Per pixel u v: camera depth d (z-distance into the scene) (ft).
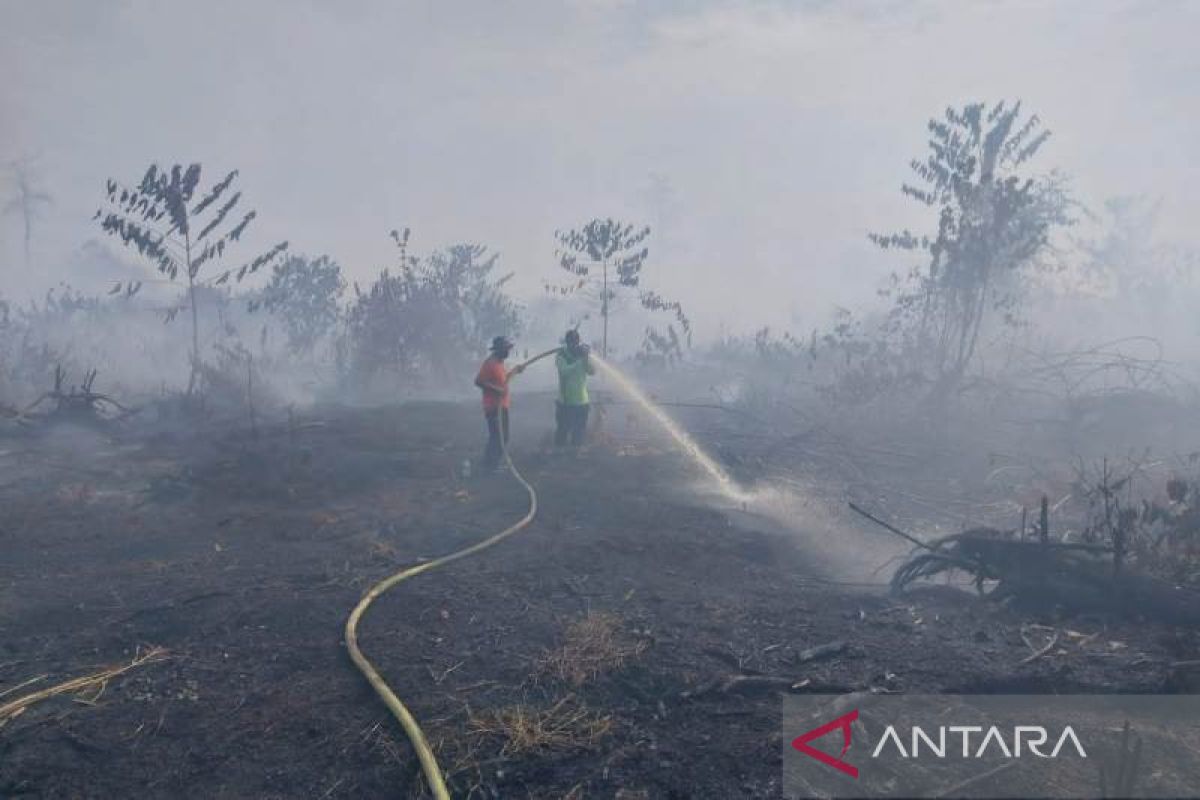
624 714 14.39
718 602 19.49
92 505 29.60
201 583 21.68
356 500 30.01
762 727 13.60
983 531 20.25
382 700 14.97
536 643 17.31
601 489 30.73
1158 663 15.11
